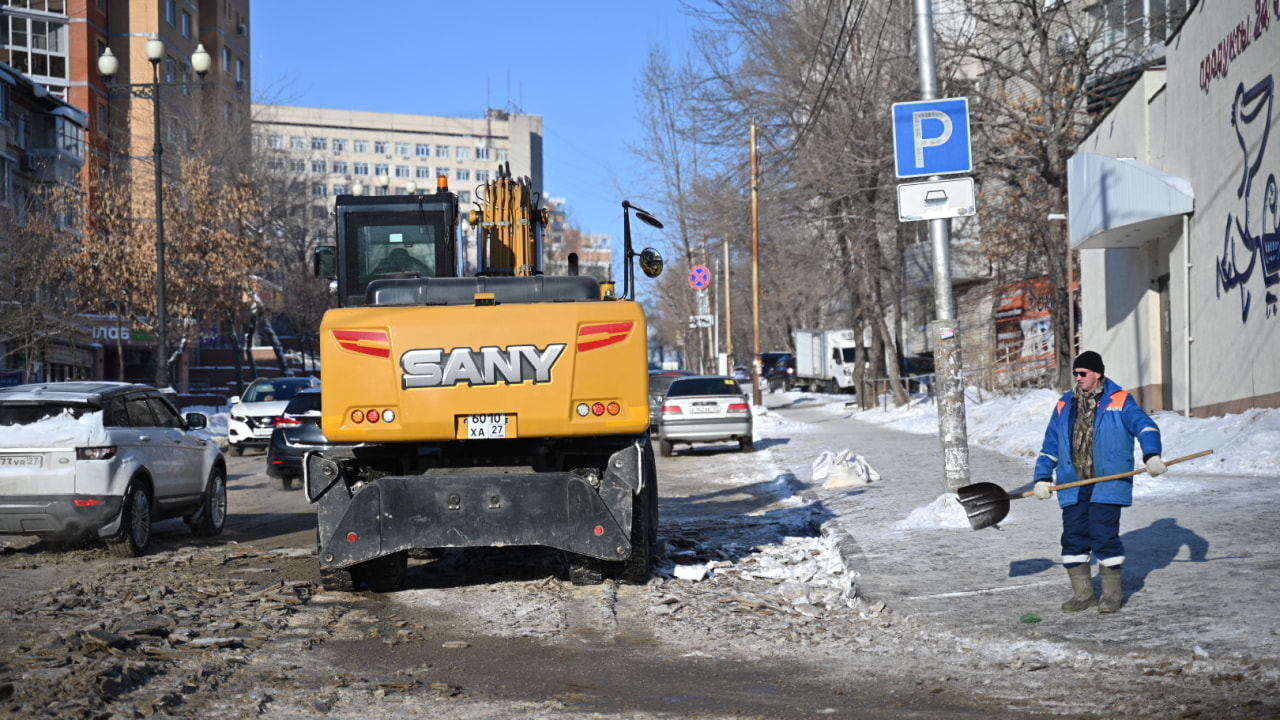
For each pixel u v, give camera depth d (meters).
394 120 164.88
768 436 30.55
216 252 44.97
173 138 61.34
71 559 11.55
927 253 47.41
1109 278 25.94
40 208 41.91
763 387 77.44
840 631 7.78
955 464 12.29
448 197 11.91
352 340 8.98
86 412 11.73
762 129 36.84
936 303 12.43
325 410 8.96
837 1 33.50
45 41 59.84
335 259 11.85
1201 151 19.25
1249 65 16.98
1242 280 17.42
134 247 42.53
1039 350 38.19
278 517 15.81
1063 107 29.05
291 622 8.26
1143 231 21.64
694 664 6.96
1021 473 16.20
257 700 5.98
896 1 32.38
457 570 10.70
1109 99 31.31
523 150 171.00
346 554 9.02
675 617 8.38
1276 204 16.03
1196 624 6.97
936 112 12.01
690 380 26.17
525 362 8.95
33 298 37.41
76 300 41.44
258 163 61.25
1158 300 22.75
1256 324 16.88
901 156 12.06
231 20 79.31
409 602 9.12
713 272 66.06
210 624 8.06
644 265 11.44
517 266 11.89
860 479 16.83
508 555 11.48
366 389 8.96
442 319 8.97
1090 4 33.66
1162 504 11.89
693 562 10.84
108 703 5.83
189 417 13.96
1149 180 20.27
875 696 6.11
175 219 44.38
